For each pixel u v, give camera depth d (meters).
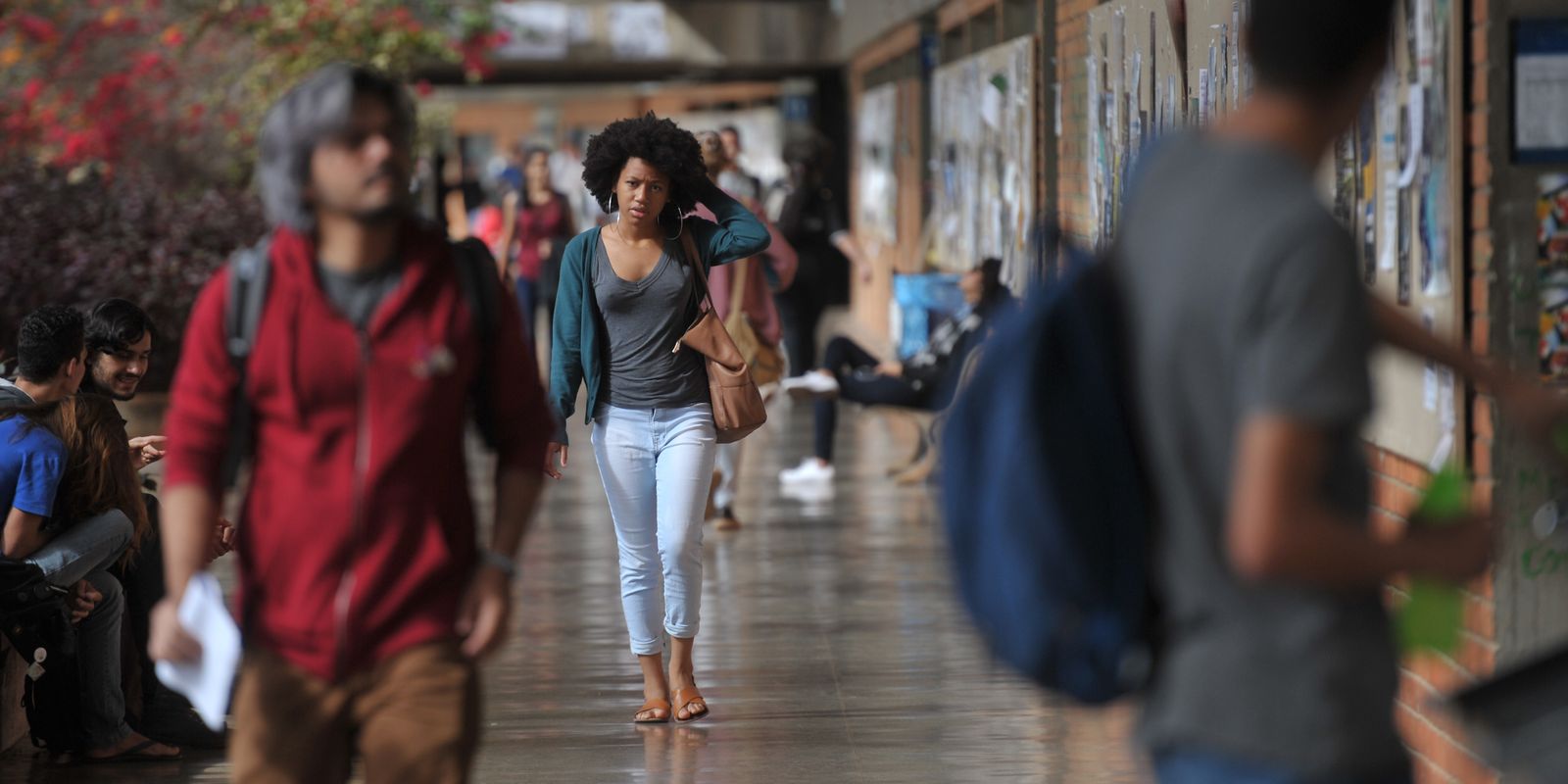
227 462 11.02
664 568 21.03
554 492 38.91
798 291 42.62
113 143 62.47
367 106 10.81
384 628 10.77
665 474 20.62
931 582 28.98
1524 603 14.08
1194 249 7.74
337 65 10.95
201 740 20.67
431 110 102.50
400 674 10.76
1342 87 7.91
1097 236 29.34
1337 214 18.06
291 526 10.72
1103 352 8.23
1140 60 25.78
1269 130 7.96
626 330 20.41
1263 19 7.95
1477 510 7.98
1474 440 14.40
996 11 44.56
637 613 21.11
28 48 59.75
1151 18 24.91
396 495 10.77
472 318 11.11
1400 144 15.80
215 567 30.72
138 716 20.73
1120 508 8.18
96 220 49.75
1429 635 8.32
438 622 10.91
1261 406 7.39
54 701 19.59
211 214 52.38
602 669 23.80
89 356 20.56
